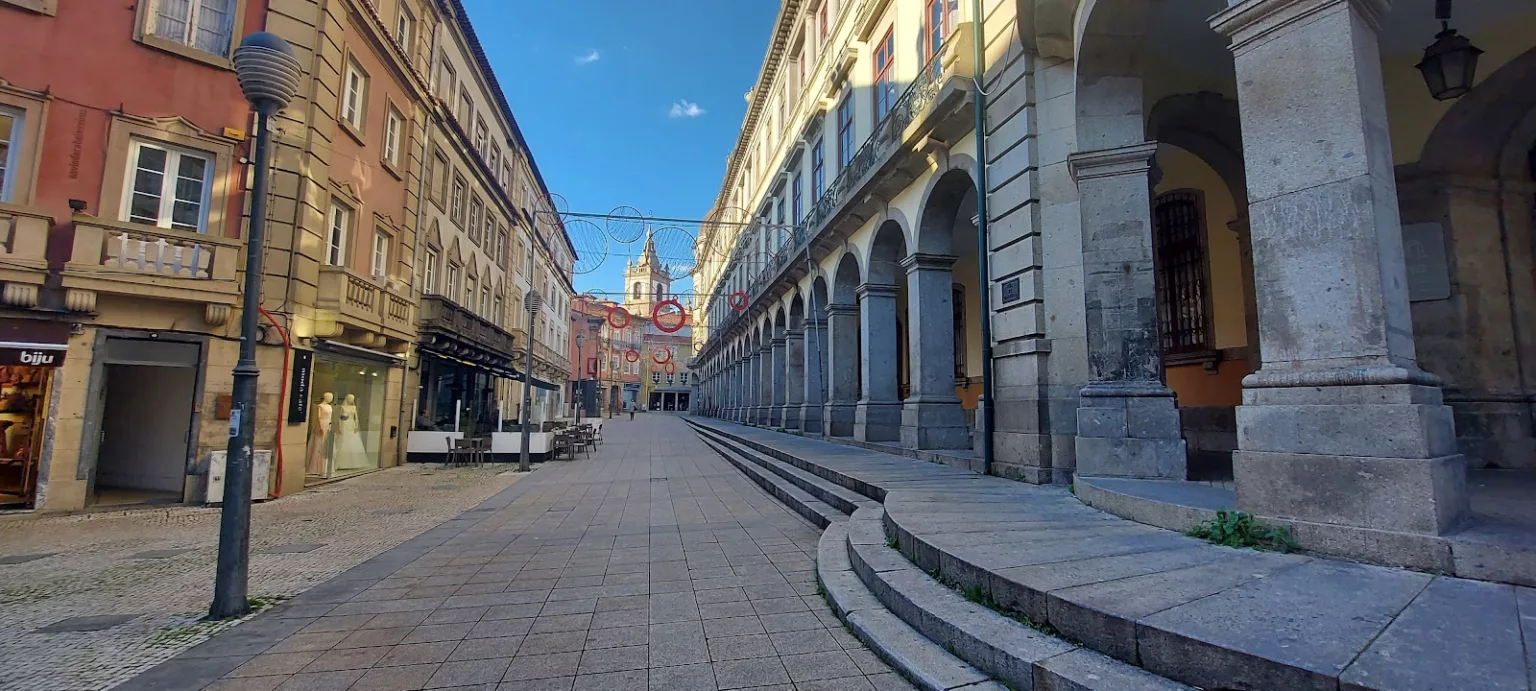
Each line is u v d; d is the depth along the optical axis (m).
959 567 3.65
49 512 8.67
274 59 4.55
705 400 51.44
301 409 10.82
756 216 26.80
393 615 4.32
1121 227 6.05
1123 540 4.03
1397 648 2.23
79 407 8.95
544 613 4.31
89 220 8.84
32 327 8.72
